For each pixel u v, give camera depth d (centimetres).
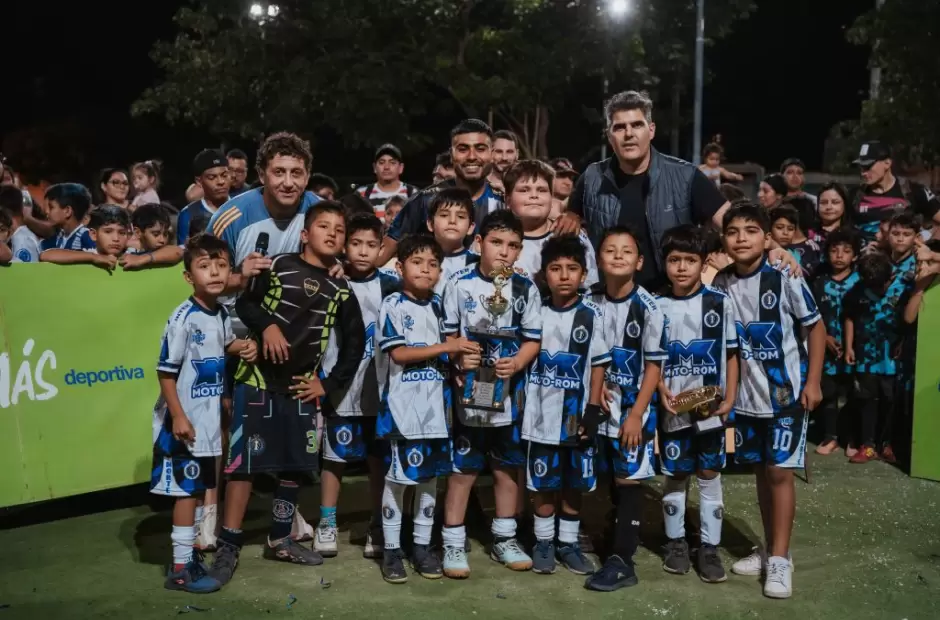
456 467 400
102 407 479
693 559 419
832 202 660
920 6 1127
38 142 887
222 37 1344
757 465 404
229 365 411
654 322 390
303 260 404
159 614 361
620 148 413
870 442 582
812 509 487
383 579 396
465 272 408
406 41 1322
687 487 411
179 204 1716
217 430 389
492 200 446
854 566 412
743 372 398
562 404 395
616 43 1298
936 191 956
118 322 484
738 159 2202
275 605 369
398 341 391
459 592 383
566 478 401
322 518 426
